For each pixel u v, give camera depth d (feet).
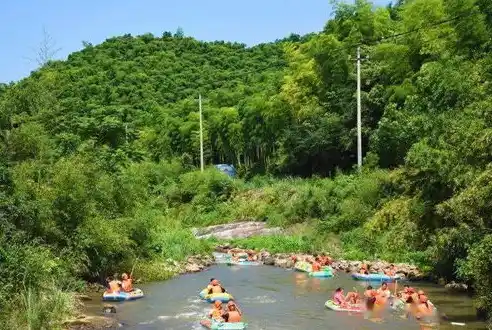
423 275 84.89
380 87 137.59
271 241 122.93
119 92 268.00
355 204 115.34
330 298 74.08
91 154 92.32
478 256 49.96
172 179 190.29
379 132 122.11
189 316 63.00
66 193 72.79
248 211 150.20
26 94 99.66
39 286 56.70
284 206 139.23
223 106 224.12
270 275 94.73
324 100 157.17
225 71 302.86
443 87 81.05
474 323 56.59
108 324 56.49
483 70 71.20
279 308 67.87
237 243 128.88
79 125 126.11
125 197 91.86
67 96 212.84
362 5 151.94
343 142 144.77
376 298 67.87
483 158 58.54
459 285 74.23
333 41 147.95
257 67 303.48
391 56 126.62
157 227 115.96
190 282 87.15
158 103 267.80
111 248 78.64
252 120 188.55
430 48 102.47
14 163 74.74
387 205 97.19
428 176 77.46
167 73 301.63
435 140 77.77
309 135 151.84
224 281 88.63
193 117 223.30
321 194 129.29
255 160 209.36
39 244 66.13
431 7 109.70
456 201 59.36
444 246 70.59
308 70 157.07
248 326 58.44
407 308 64.23
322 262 98.73
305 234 122.31
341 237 112.98
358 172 126.52
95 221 76.38
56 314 54.29
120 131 140.56
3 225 59.77
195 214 163.73
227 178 174.60
